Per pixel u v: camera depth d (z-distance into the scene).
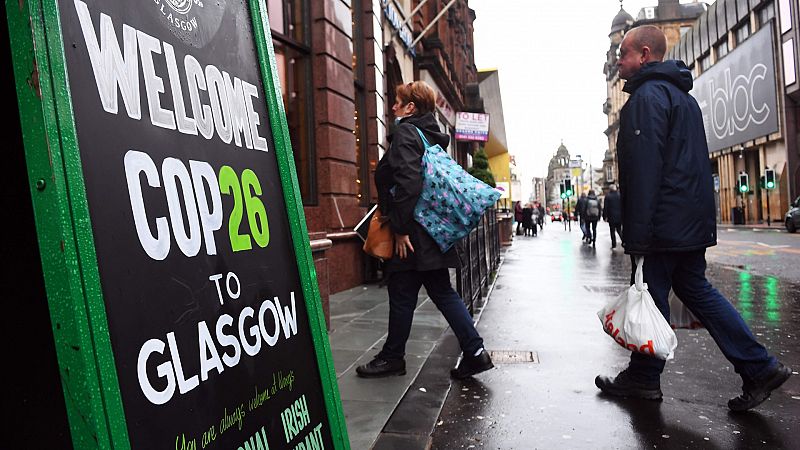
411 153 3.28
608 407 3.08
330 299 6.93
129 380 0.96
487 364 3.51
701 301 3.03
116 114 1.05
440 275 3.56
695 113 3.01
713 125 48.06
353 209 8.26
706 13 49.50
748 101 40.66
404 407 3.04
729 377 3.61
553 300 6.84
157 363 1.03
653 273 3.05
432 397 3.21
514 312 6.05
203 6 1.41
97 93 1.01
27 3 0.90
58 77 0.92
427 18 17.02
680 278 3.09
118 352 0.95
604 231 34.03
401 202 3.25
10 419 1.12
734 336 2.97
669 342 2.96
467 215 3.33
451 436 2.71
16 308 1.12
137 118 1.10
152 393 1.00
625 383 3.23
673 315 3.21
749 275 9.04
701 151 2.99
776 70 36.72
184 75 1.28
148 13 1.20
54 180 0.88
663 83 3.00
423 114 3.57
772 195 38.28
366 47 9.66
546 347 4.47
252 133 1.55
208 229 1.26
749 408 2.95
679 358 4.08
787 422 2.85
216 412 1.16
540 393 3.32
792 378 3.59
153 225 1.08
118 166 1.03
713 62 48.84
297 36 7.54
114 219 1.00
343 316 5.74
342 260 7.79
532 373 3.73
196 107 1.30
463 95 27.20
